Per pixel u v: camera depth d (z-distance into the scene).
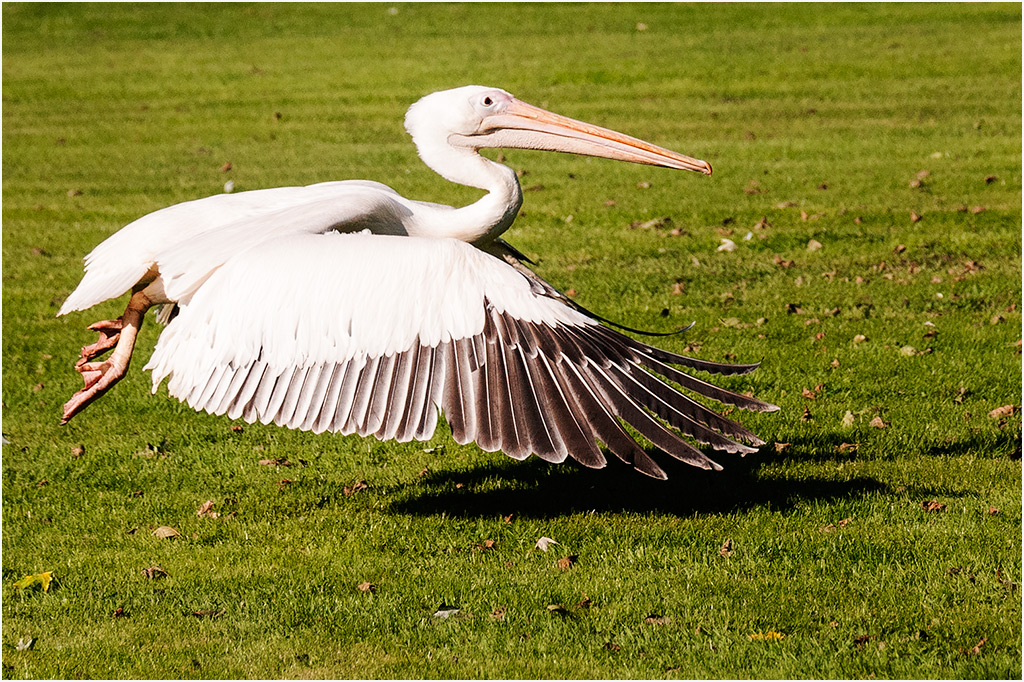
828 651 8.18
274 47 42.31
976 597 8.81
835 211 20.66
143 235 9.42
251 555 9.94
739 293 16.58
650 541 9.95
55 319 16.77
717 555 9.64
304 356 8.45
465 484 11.34
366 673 8.13
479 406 8.36
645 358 8.80
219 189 24.39
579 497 10.94
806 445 11.82
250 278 8.62
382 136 29.23
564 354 8.43
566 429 8.30
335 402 8.42
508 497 11.01
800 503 10.53
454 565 9.64
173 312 10.61
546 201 22.55
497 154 27.02
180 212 9.64
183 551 10.05
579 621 8.71
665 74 35.22
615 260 18.45
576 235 20.06
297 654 8.39
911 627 8.48
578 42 40.84
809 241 18.95
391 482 11.45
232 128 30.98
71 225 22.06
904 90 31.98
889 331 14.73
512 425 8.31
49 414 13.33
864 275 17.08
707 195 22.42
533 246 19.47
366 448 12.25
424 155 10.77
